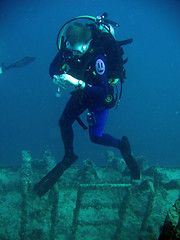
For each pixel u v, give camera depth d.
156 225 3.65
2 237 3.41
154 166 5.29
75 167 5.10
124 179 4.81
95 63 2.52
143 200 4.21
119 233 3.21
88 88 2.46
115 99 2.90
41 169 4.76
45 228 3.58
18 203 4.02
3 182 4.39
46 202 4.01
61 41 2.81
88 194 4.08
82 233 3.52
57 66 2.96
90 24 2.87
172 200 4.44
